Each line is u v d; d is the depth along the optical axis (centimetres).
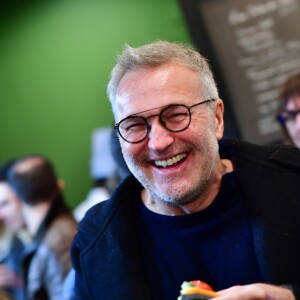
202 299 100
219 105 124
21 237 264
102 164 364
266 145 129
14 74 421
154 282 126
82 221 134
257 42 258
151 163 116
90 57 404
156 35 385
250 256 120
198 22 260
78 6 405
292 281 115
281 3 257
